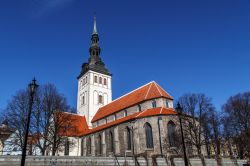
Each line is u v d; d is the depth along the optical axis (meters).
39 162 35.53
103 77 90.31
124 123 58.25
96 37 94.19
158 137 51.16
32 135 49.34
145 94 62.84
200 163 44.56
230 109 66.56
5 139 56.97
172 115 52.38
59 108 54.06
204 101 54.50
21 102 49.81
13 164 34.19
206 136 52.97
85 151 70.06
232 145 65.44
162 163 42.34
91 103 83.69
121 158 40.22
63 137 56.03
